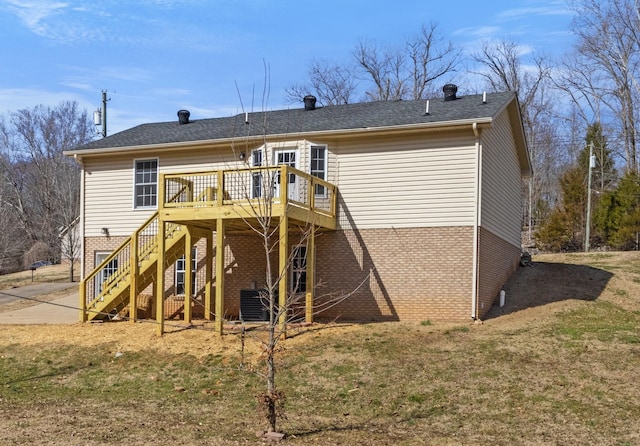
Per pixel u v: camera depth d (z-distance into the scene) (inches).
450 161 697.6
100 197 859.4
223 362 573.0
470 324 658.8
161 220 660.7
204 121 953.5
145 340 647.1
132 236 716.7
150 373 562.6
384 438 381.7
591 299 745.0
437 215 698.8
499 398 448.8
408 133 711.1
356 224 732.7
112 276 773.3
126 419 435.5
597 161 1587.1
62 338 676.7
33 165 2185.0
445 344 583.2
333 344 597.0
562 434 381.7
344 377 511.8
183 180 703.7
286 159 762.2
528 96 1827.0
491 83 1854.1
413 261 705.6
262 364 557.0
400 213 715.4
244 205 619.2
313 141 746.2
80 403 488.1
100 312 681.0
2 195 1984.5
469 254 682.2
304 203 690.2
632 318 663.1
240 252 788.6
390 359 546.9
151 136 878.4
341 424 413.7
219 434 394.3
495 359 532.1
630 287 802.2
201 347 614.5
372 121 745.6
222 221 634.8
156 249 736.3
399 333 628.4
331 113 861.8
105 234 851.4
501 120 802.2
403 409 439.8
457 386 476.4
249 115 943.7
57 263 1884.8
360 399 463.8
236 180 684.7
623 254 1058.7
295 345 599.8
